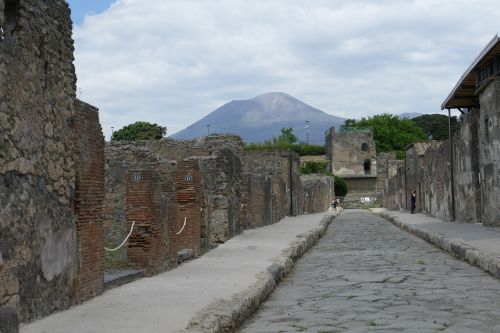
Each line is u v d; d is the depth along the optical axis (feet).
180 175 50.06
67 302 26.63
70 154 27.40
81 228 28.22
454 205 98.94
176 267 42.63
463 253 51.75
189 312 25.22
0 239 21.13
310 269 48.21
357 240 78.13
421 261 51.67
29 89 23.68
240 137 94.17
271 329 25.89
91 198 29.50
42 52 24.98
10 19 23.26
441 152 111.24
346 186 274.98
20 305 22.54
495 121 70.85
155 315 24.58
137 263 37.50
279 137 325.62
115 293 30.66
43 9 25.03
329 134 293.84
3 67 21.59
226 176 66.59
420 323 26.08
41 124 24.68
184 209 49.52
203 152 91.50
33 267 23.65
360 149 285.84
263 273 38.24
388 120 351.25
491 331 24.53
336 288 37.06
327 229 104.53
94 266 29.71
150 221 37.52
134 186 37.60
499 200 71.31
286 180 141.49
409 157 157.79
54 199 25.75
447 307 29.86
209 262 45.55
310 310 30.07
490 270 42.04
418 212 142.61
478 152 85.20
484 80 74.95
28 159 23.47
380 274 43.09
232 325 24.90
